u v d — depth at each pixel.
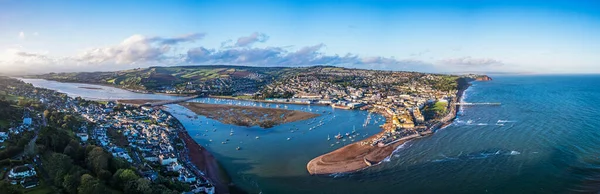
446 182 136.50
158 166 152.00
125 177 116.19
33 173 116.81
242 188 137.00
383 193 129.00
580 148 172.12
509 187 130.12
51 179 115.62
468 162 157.25
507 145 181.62
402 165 156.12
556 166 148.38
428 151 175.38
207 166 162.75
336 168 155.38
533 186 130.25
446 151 174.50
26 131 170.25
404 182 137.75
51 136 149.88
